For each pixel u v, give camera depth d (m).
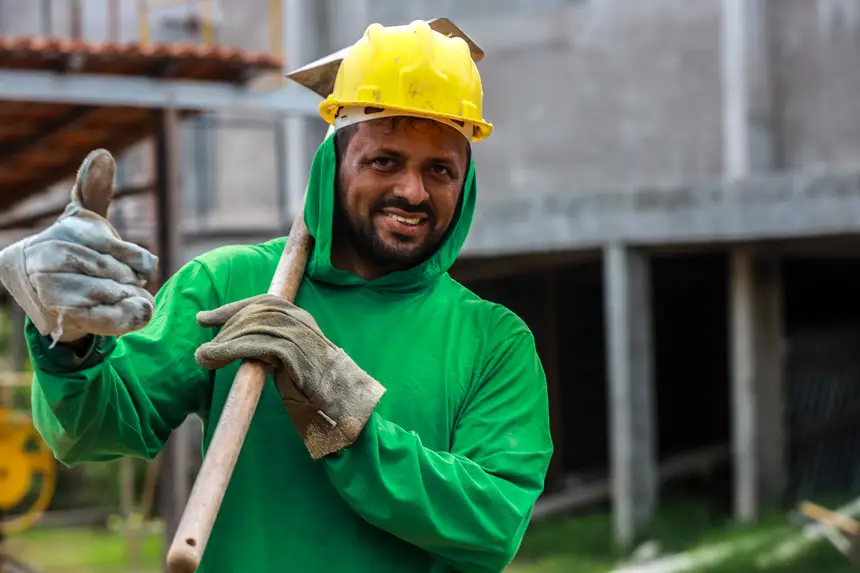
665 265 15.88
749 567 10.38
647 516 11.87
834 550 10.45
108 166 2.19
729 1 11.94
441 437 2.75
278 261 2.92
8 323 20.33
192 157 15.69
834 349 15.35
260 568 2.66
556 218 12.12
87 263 2.17
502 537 2.62
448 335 2.84
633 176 12.62
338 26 14.15
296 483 2.69
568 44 12.99
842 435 14.77
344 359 2.51
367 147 2.70
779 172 11.72
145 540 15.42
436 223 2.76
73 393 2.38
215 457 2.28
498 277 15.23
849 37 11.36
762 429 12.31
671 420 16.14
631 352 11.77
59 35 16.42
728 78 11.98
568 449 15.38
